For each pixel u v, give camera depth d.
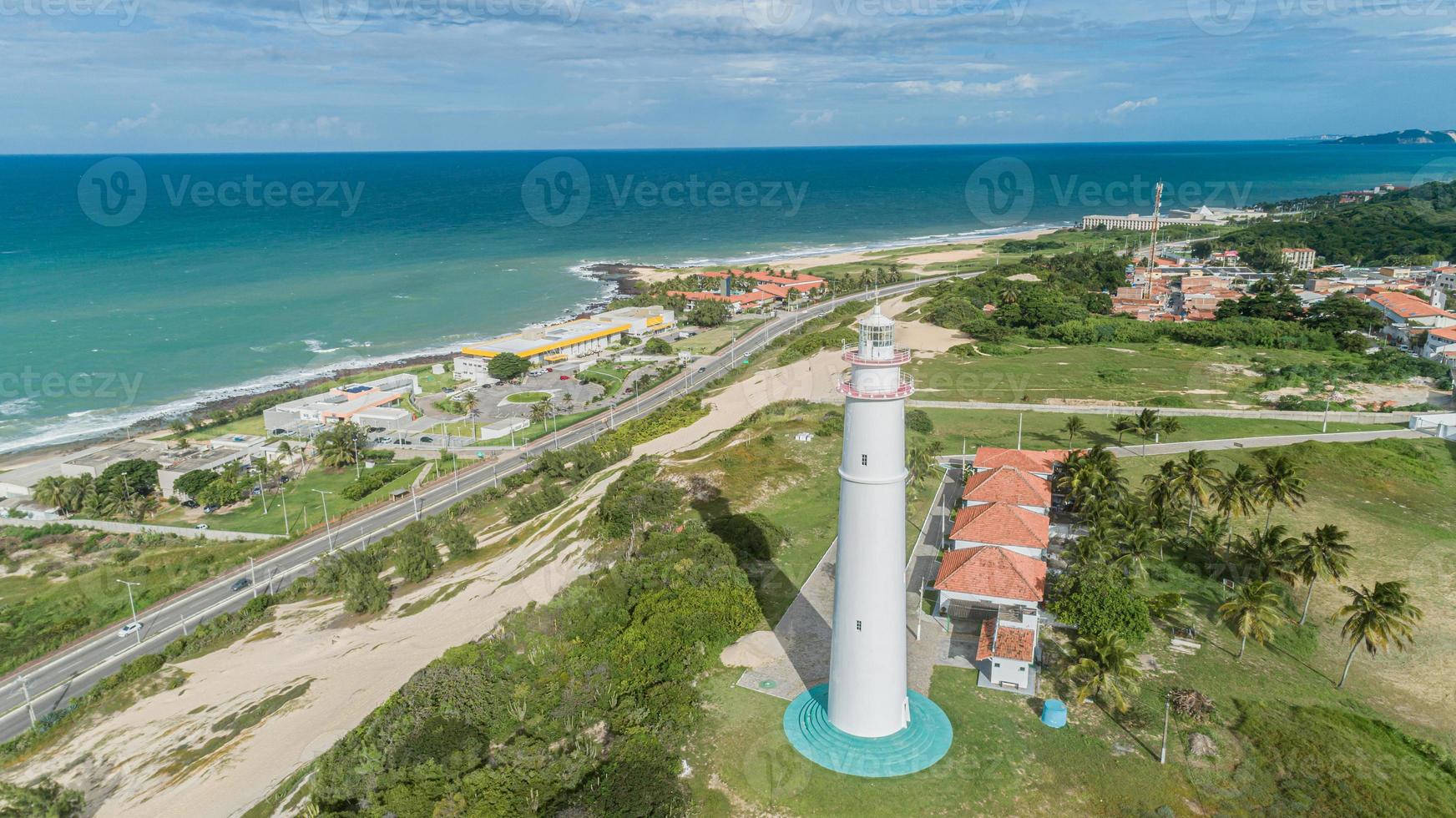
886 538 44.34
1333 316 173.62
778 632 62.28
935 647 59.84
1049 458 86.50
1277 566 63.81
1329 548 61.34
